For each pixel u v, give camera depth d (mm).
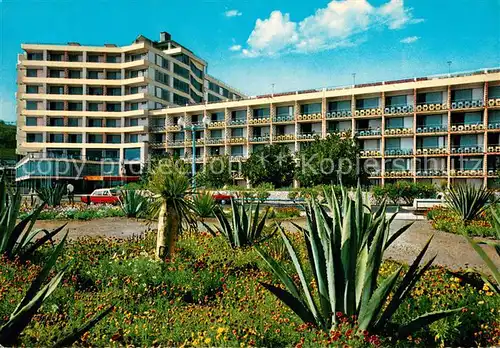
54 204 23469
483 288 4852
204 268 6938
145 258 7238
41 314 4852
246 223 9328
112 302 5457
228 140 51875
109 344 4117
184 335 4352
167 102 61219
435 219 16812
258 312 4906
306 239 4293
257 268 7578
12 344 3451
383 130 43844
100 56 59969
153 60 59375
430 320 3771
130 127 56812
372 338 3596
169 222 7988
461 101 41312
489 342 3963
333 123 47219
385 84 44312
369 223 4605
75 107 58969
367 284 3873
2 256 6902
